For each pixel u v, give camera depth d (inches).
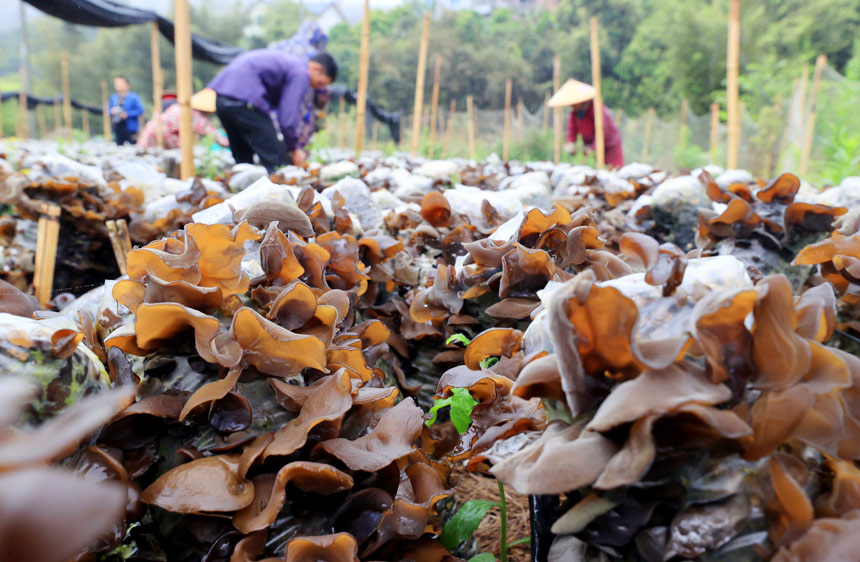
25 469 15.4
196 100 260.8
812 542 31.0
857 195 125.8
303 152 283.0
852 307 61.6
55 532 14.3
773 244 85.7
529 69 1556.3
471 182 194.2
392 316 89.6
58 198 132.1
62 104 1083.3
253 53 265.7
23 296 53.5
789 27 1141.1
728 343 33.2
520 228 68.0
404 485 50.9
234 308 49.2
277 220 67.5
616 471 30.7
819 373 32.9
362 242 83.9
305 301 49.6
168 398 44.4
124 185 148.6
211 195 138.7
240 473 40.6
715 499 33.2
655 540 33.8
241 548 39.0
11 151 223.9
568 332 33.1
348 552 38.0
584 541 36.4
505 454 41.1
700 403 31.0
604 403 32.5
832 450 33.0
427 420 62.2
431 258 105.7
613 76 1483.8
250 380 45.5
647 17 1453.0
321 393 44.5
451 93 1572.3
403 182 166.4
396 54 1610.5
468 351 55.2
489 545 70.6
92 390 41.6
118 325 53.2
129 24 200.2
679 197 126.6
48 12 168.4
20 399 17.1
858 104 456.8
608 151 379.2
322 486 41.5
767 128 680.4
